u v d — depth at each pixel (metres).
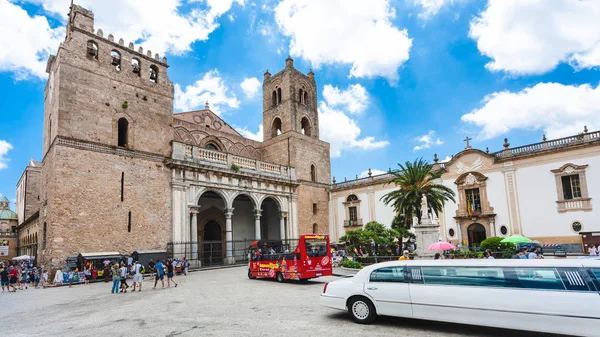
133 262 25.56
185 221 30.03
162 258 27.36
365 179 42.59
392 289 9.22
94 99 26.45
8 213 59.38
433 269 8.97
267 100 46.97
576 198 27.81
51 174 24.64
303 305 12.58
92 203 24.86
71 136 24.70
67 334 9.48
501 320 7.79
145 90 30.02
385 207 39.69
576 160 28.12
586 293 7.10
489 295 7.98
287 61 44.69
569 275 7.40
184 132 36.53
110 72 27.84
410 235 29.48
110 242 25.31
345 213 43.59
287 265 20.55
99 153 25.89
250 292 16.52
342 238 30.78
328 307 11.23
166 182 29.66
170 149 30.84
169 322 10.44
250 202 42.12
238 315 11.12
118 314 12.05
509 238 23.34
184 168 30.50
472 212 33.09
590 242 26.61
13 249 54.41
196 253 30.28
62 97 24.67
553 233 28.67
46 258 23.58
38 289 21.23
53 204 23.12
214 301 14.05
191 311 12.07
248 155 43.81
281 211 39.00
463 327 9.02
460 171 34.53
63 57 25.20
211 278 23.38
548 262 7.80
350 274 22.78
